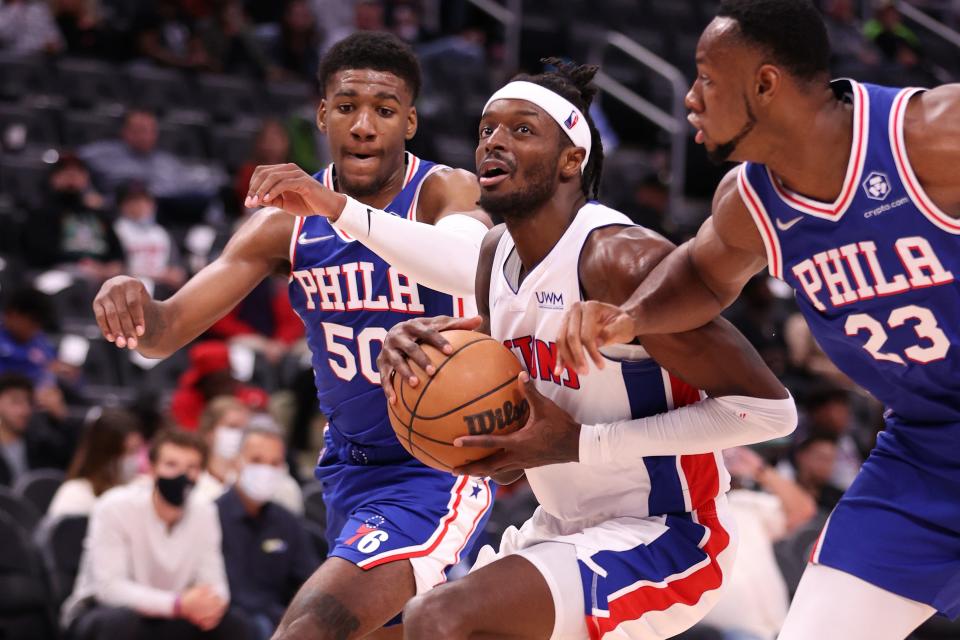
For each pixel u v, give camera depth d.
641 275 5.02
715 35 4.57
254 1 23.94
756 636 9.17
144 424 11.84
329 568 5.82
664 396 5.29
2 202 17.19
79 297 15.05
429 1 25.27
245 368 14.09
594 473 5.28
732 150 4.70
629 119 22.89
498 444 4.95
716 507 5.40
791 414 5.11
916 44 25.11
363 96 6.11
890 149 4.54
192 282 6.25
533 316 5.27
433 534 6.00
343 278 6.16
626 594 5.07
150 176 17.84
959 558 4.96
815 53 4.53
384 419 6.21
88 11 21.61
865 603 4.95
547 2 25.36
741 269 5.04
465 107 22.03
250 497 9.77
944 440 4.97
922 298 4.68
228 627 9.19
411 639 4.90
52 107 18.80
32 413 12.30
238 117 20.86
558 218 5.24
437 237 5.53
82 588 9.31
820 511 11.59
